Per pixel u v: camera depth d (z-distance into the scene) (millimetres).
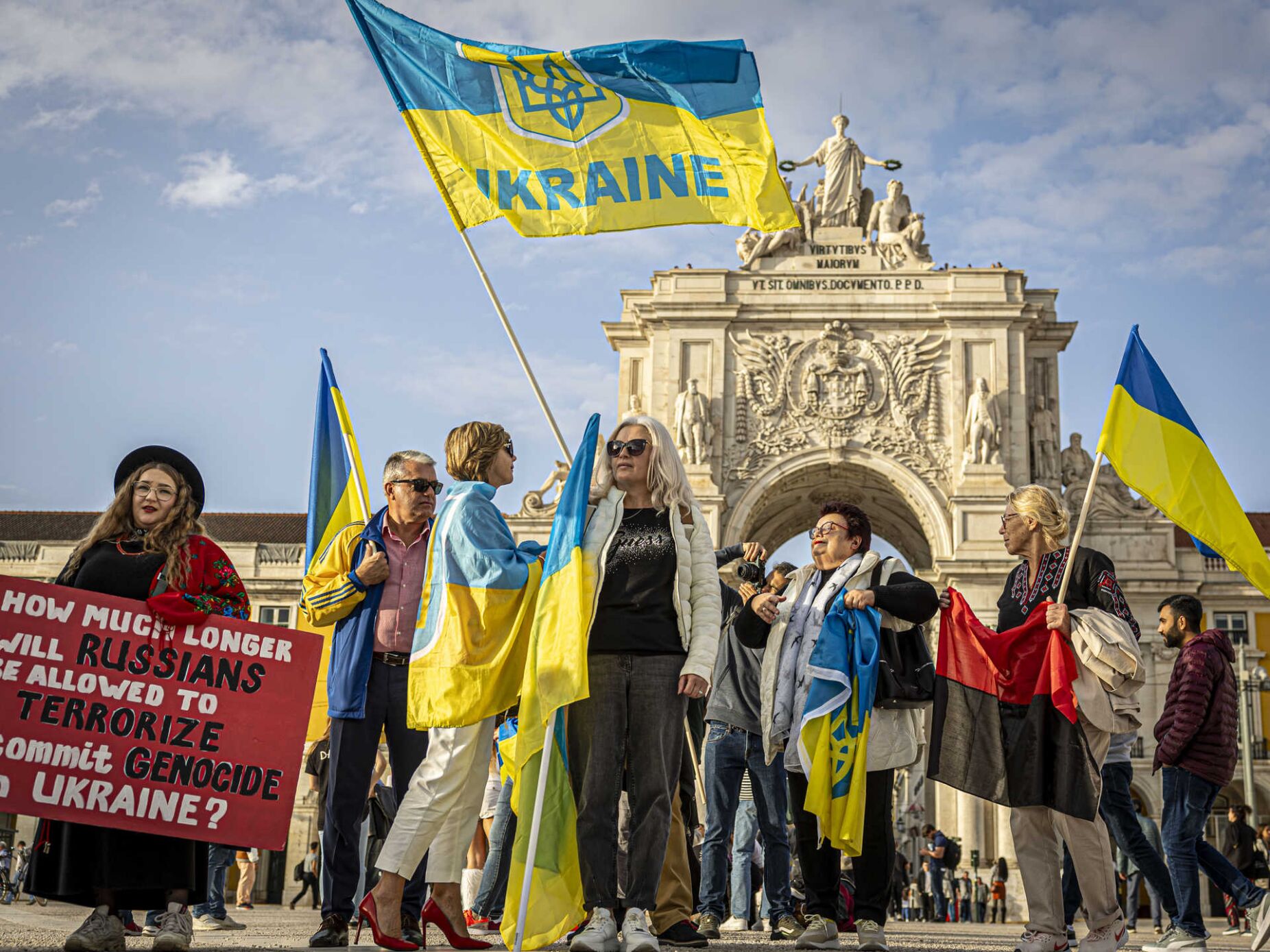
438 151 7625
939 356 32344
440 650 5750
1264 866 13609
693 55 7516
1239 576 31938
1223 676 7617
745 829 10141
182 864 5332
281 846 5426
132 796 5297
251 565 36469
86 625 5406
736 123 7488
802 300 32719
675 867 6703
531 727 5410
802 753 6273
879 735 6453
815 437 32094
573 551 5570
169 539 5629
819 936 6336
